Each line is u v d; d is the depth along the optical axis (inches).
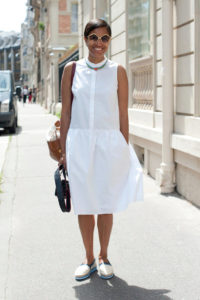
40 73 1604.3
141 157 310.2
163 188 231.9
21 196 236.5
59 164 133.2
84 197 124.9
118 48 356.5
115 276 134.6
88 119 123.8
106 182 125.3
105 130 125.0
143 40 291.9
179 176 227.8
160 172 234.4
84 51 528.1
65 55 937.5
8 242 165.2
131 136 319.3
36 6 1590.8
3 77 596.7
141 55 298.5
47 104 1198.9
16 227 183.2
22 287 128.4
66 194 130.5
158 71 259.6
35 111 1126.4
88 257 136.0
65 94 127.4
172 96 229.3
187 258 146.9
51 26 1024.2
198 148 190.7
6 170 309.7
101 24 121.6
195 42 201.0
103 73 124.0
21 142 463.5
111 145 124.9
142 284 129.0
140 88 307.0
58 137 133.5
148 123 277.0
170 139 227.3
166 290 124.8
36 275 136.1
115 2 360.8
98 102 123.6
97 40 121.6
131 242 162.4
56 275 135.9
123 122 128.3
